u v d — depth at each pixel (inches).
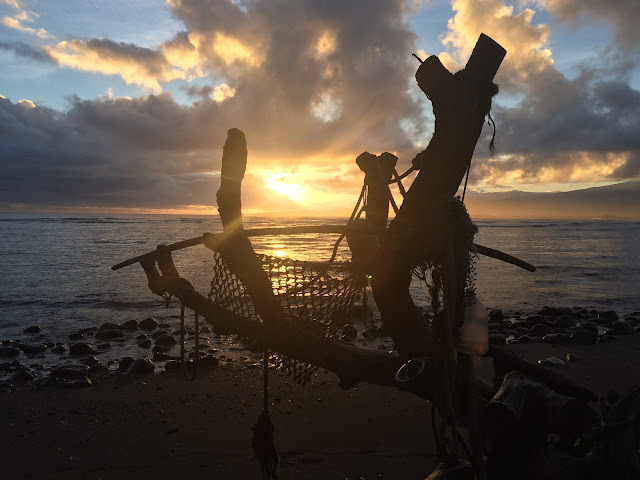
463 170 99.5
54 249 1170.6
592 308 529.0
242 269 105.6
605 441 111.0
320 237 1840.6
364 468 170.1
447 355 97.3
